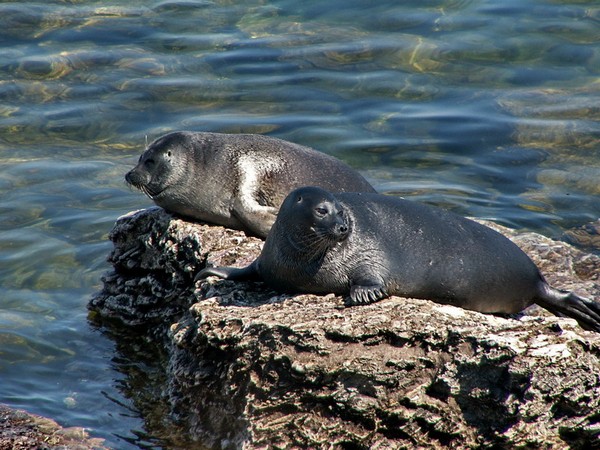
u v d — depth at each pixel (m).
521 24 66.62
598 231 44.97
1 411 31.78
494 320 28.89
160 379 34.88
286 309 29.66
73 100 58.28
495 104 57.22
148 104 57.72
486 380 27.75
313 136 53.94
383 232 30.94
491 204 47.72
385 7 70.38
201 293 33.12
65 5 71.38
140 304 38.84
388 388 28.09
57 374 35.06
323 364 27.81
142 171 39.22
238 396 29.62
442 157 52.12
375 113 56.56
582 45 63.31
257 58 63.22
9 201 47.78
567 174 50.44
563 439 28.08
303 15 69.81
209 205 39.09
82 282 41.34
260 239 38.06
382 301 29.69
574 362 27.64
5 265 42.25
